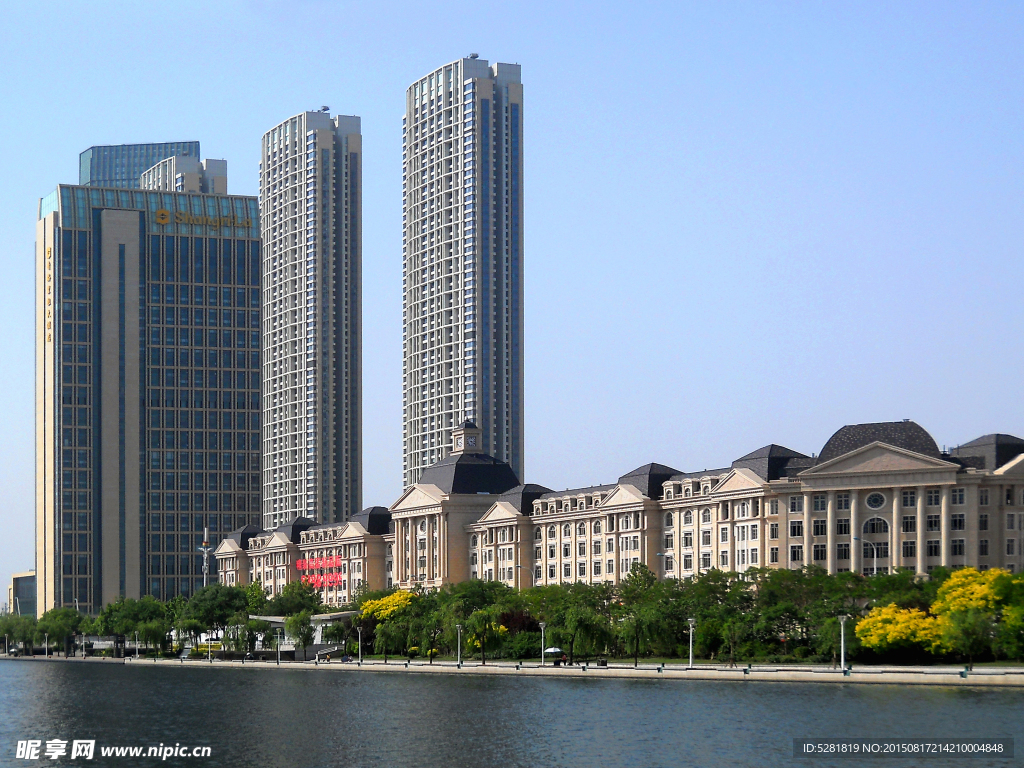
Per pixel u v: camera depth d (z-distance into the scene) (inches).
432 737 6953.7
